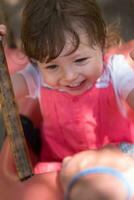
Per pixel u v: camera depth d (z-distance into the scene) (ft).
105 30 3.69
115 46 4.33
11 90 3.62
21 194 3.47
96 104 4.06
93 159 3.29
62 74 3.64
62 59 3.52
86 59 3.58
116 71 4.02
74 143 4.25
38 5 3.52
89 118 4.12
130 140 4.33
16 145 3.61
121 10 7.98
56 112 4.17
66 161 3.40
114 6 8.07
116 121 4.19
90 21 3.50
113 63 4.05
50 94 4.11
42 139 4.48
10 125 3.61
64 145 4.31
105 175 3.11
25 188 3.49
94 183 3.08
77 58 3.53
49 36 3.45
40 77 4.16
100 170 3.15
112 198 3.02
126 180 3.09
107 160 3.26
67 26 3.43
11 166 3.86
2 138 6.12
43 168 4.25
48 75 3.70
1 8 7.48
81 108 4.08
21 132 3.65
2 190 3.58
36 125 4.56
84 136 4.19
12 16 7.82
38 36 3.47
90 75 3.67
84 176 3.15
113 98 4.05
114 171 3.14
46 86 4.10
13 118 3.61
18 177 3.64
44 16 3.48
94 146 4.22
